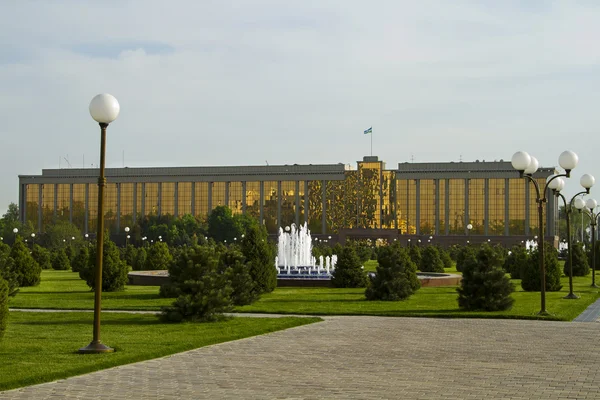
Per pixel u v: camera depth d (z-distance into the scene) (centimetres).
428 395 1496
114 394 1489
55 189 18575
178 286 2884
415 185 16925
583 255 6869
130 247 7988
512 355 2027
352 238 16975
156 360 1922
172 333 2477
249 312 3275
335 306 3581
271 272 4431
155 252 6756
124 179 18312
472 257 3484
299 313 3228
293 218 17475
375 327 2706
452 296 4250
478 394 1509
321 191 17312
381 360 1933
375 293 3934
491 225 16575
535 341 2325
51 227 14750
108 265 4516
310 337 2408
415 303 3769
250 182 17750
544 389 1561
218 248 3822
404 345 2220
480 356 2008
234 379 1658
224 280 2948
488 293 3347
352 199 17088
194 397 1466
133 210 18300
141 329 2595
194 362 1889
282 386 1580
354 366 1838
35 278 5012
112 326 2688
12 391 1512
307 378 1673
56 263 7912
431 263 7300
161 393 1502
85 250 7025
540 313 3164
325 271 6438
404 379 1666
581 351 2106
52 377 1647
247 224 16325
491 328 2691
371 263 10112
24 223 16588
